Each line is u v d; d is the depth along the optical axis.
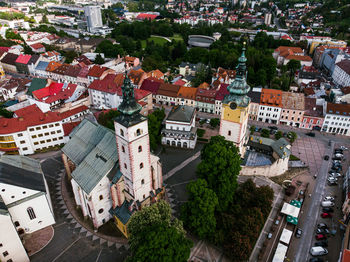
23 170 75.81
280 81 189.75
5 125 103.94
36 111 118.12
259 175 98.62
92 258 68.75
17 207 69.94
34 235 74.50
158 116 120.62
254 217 72.50
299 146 120.94
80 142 83.75
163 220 67.25
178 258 56.19
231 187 78.06
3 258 63.81
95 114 130.62
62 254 69.75
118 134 63.66
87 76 171.25
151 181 75.44
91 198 70.50
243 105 81.38
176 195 89.69
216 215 77.88
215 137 84.06
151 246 54.12
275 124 141.00
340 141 125.38
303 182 98.06
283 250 69.69
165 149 115.62
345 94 149.00
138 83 163.50
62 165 103.12
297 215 80.50
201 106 151.75
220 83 168.00
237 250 65.06
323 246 73.88
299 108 134.62
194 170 102.06
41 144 111.06
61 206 84.25
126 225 70.56
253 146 105.62
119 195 72.94
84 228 76.81
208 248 72.00
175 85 158.25
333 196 91.62
